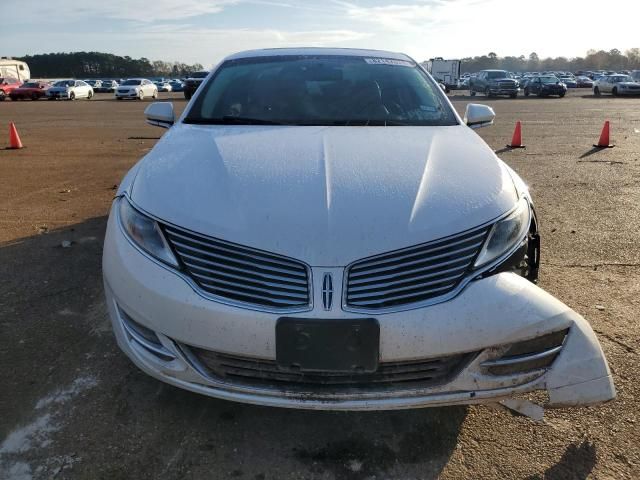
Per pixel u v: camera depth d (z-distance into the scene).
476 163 2.52
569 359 2.06
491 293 2.01
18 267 3.93
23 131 13.94
